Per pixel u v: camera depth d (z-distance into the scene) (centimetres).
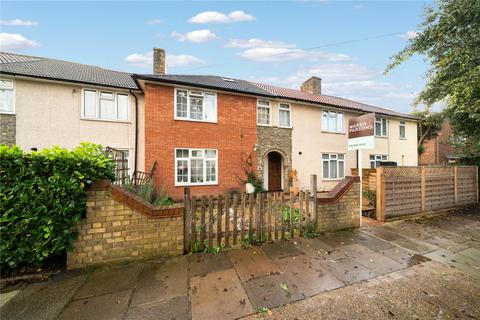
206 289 274
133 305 243
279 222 447
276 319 225
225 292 268
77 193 301
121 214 335
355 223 536
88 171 316
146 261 344
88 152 331
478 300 261
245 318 225
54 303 244
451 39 687
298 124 1238
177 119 954
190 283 286
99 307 239
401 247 423
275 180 1258
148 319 222
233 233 407
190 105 995
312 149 1270
